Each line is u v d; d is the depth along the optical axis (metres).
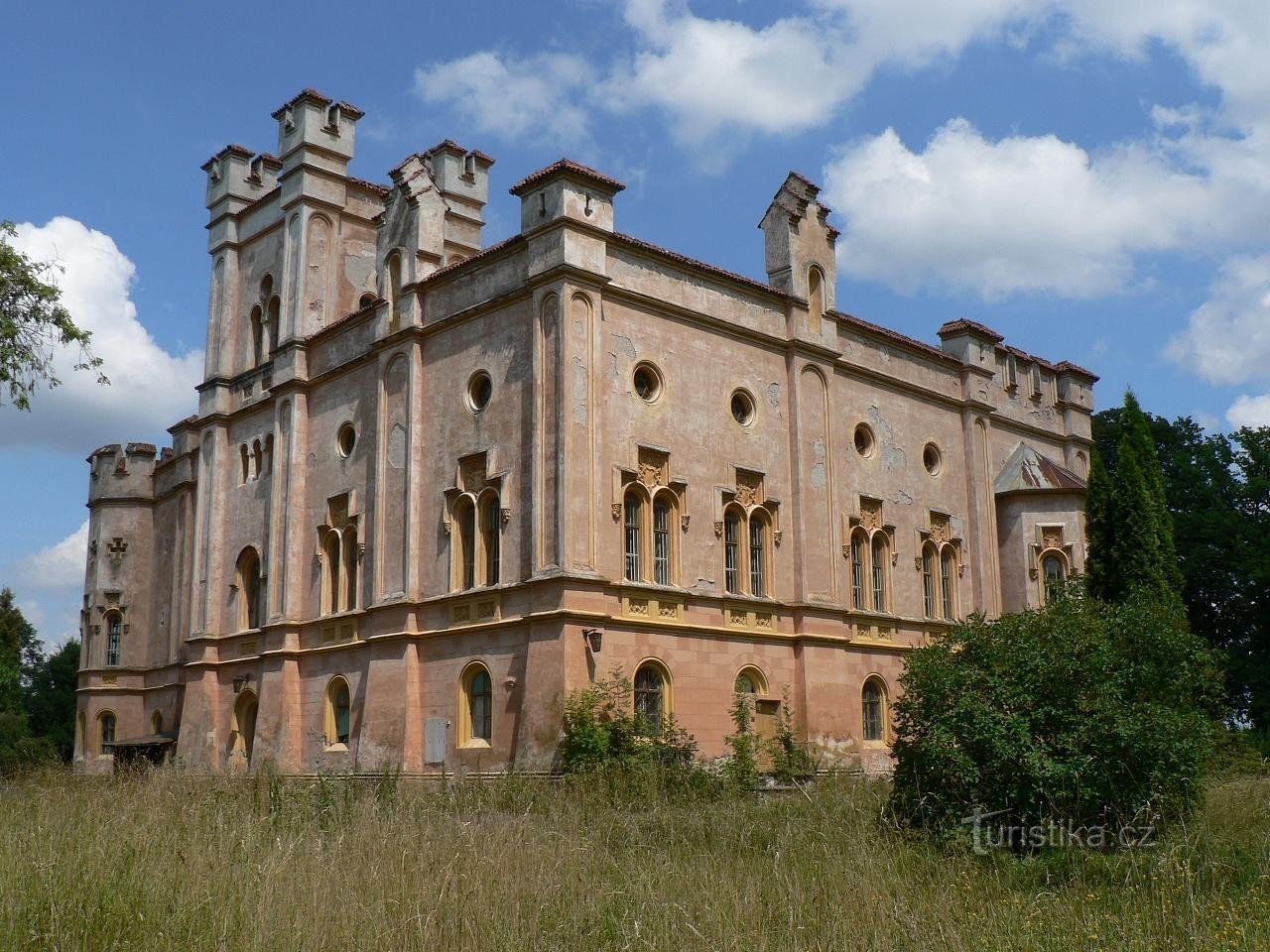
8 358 27.70
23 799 21.31
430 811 18.64
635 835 18.69
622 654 32.38
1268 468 57.03
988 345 49.47
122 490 57.75
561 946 12.96
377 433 38.81
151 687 55.38
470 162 49.41
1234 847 17.20
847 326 42.44
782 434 38.97
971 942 13.21
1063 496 47.69
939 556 45.12
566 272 33.03
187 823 17.72
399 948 12.59
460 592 34.69
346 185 46.56
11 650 69.00
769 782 33.19
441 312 37.69
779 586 37.72
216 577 46.25
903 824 18.81
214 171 50.72
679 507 35.12
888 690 41.09
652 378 35.50
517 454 33.97
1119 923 13.77
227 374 48.03
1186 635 20.34
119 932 12.70
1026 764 18.20
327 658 39.78
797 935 13.23
